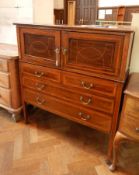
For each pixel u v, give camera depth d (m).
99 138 1.72
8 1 2.12
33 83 1.60
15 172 1.32
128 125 1.13
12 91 1.78
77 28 1.15
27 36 1.44
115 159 1.31
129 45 1.04
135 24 1.37
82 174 1.33
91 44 1.15
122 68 1.09
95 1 2.89
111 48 1.08
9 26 2.26
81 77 1.28
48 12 2.18
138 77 1.35
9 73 1.71
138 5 2.58
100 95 1.25
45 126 1.88
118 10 2.75
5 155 1.48
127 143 1.61
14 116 1.90
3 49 1.94
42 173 1.32
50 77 1.45
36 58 1.47
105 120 1.30
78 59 1.25
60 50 1.30
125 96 1.09
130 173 1.34
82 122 1.44
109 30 1.04
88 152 1.54
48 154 1.50
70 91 1.39
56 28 1.24
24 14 2.07
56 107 1.55
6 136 1.70
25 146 1.58
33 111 2.13
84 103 1.35
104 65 1.15
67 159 1.46
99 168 1.38
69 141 1.67
